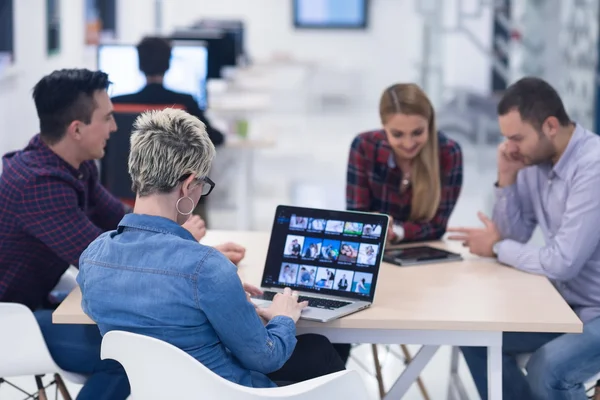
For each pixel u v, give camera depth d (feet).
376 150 11.57
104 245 7.53
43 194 9.31
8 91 18.49
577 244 9.75
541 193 10.66
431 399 12.71
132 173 7.44
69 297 8.96
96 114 9.70
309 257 9.24
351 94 48.78
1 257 9.67
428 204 11.39
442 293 9.24
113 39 33.40
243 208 21.65
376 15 47.88
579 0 30.94
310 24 48.19
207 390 7.06
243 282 9.52
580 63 31.14
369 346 14.76
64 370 9.39
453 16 43.70
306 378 8.91
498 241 10.63
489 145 35.37
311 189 27.35
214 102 24.73
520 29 33.40
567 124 10.09
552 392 9.34
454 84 45.09
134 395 7.32
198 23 34.53
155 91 17.72
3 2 18.47
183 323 7.21
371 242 9.03
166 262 7.22
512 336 10.28
